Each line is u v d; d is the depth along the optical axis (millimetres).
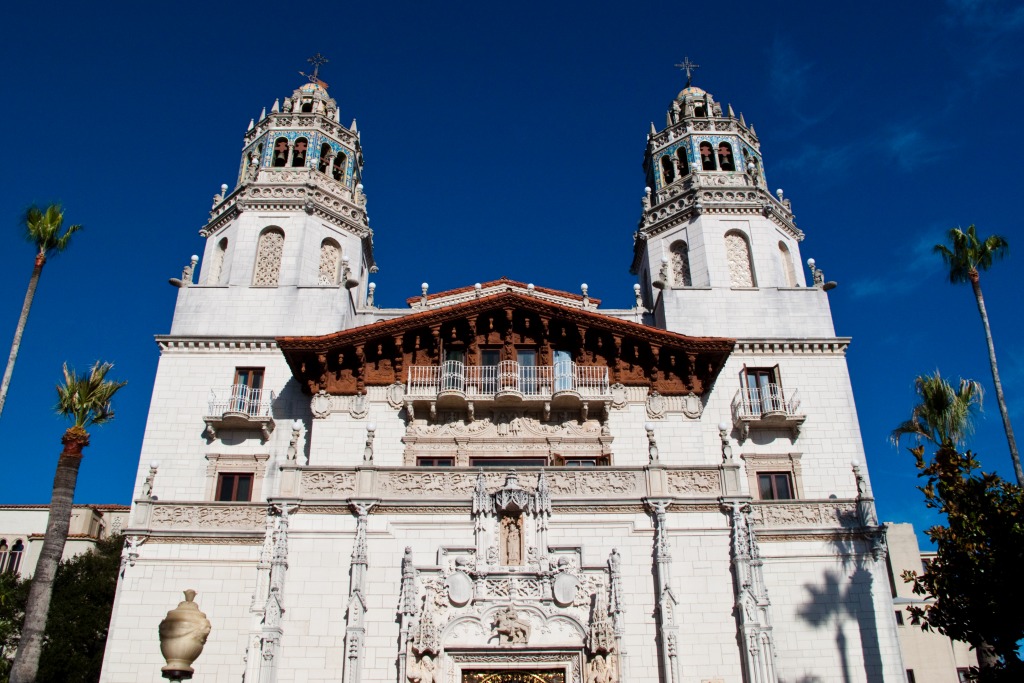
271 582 25641
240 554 29016
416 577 25750
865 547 28969
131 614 28016
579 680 24656
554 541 26672
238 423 32375
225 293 36094
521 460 31141
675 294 36312
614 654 24688
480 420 31719
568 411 31969
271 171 39875
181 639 14883
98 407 28438
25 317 29625
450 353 33062
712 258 37969
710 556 26500
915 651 49312
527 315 33000
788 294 36531
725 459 28359
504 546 26750
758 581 25875
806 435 33031
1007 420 29875
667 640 24844
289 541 26578
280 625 25219
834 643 27562
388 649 25047
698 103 44562
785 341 34844
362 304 41875
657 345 32375
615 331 32531
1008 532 20031
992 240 32281
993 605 19594
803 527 29172
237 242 37781
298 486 27531
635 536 26734
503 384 31453
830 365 34594
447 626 25078
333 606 25734
